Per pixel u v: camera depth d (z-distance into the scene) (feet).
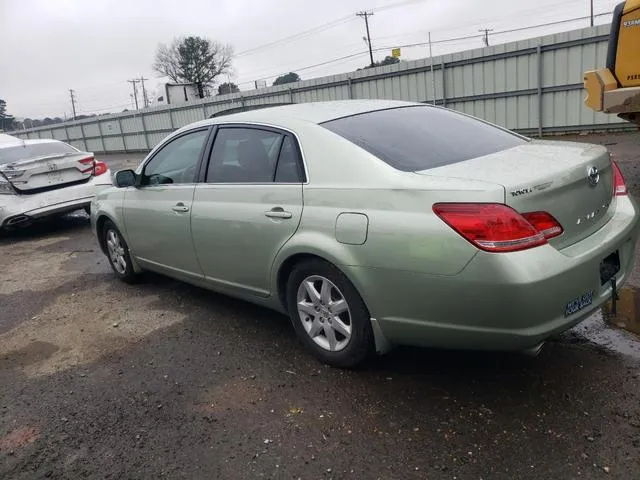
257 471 8.57
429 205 9.02
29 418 10.79
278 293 12.10
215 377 11.65
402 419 9.49
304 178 11.09
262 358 12.29
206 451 9.19
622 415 9.04
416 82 58.54
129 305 16.70
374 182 9.86
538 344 8.92
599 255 9.26
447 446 8.68
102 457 9.32
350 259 10.02
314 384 10.91
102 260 22.72
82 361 13.15
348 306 10.54
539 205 8.73
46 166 28.27
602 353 11.05
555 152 10.52
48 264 23.02
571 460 8.13
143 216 15.97
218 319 14.87
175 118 95.40
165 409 10.61
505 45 50.60
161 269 16.33
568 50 47.01
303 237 10.83
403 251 9.24
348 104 13.01
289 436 9.36
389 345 10.39
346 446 8.95
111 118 110.11
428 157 10.42
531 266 8.34
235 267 12.98
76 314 16.46
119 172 16.03
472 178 9.00
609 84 24.88
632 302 13.24
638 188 24.95
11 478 9.02
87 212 32.19
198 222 13.65
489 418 9.28
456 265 8.69
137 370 12.36
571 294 8.77
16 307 17.75
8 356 13.88
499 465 8.16
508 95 51.88
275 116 12.44
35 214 27.96
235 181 12.80
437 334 9.40
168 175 15.20
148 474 8.77
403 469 8.28
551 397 9.71
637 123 25.41
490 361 11.11
